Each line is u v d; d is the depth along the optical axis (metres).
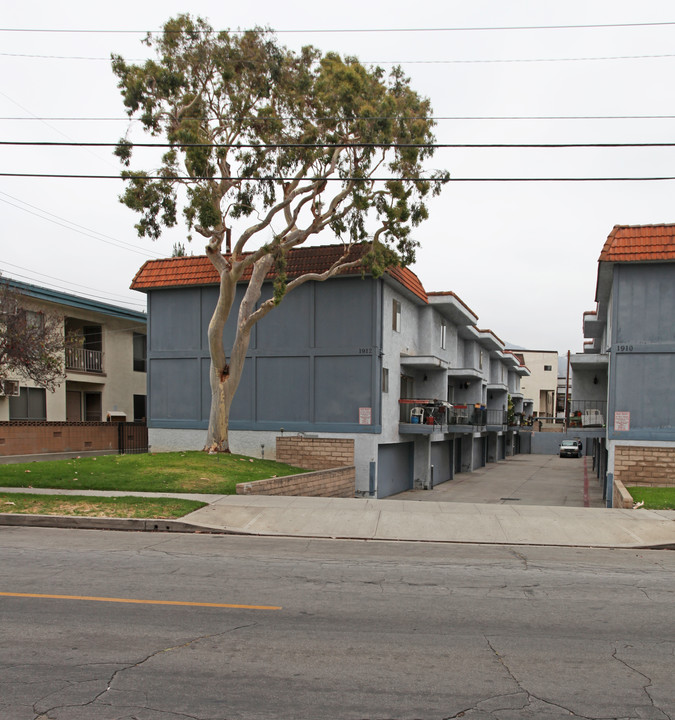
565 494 25.45
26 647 5.79
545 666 5.52
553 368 84.31
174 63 16.50
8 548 10.12
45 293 24.75
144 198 16.20
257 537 11.52
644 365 19.06
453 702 4.80
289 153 16.94
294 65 17.28
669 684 5.18
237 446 23.11
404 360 24.88
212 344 19.89
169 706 4.65
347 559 9.73
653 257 18.69
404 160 17.73
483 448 43.88
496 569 9.23
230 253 19.78
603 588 8.20
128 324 31.25
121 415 29.78
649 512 13.94
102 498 13.84
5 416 23.91
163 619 6.62
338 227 18.91
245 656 5.63
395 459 25.16
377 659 5.62
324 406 22.34
